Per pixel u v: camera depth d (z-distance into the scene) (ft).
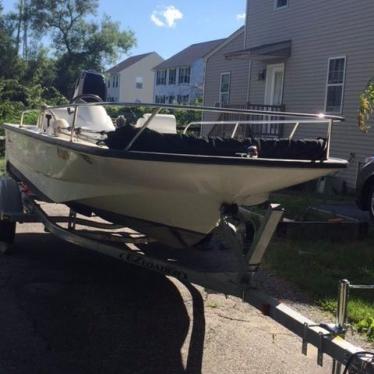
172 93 201.87
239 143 14.52
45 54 207.21
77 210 19.53
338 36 50.11
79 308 16.63
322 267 21.53
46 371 12.71
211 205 15.03
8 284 18.38
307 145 14.97
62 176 18.25
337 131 49.73
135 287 18.78
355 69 48.11
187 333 15.21
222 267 19.70
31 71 192.24
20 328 14.94
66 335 14.71
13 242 21.95
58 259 21.58
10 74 186.39
